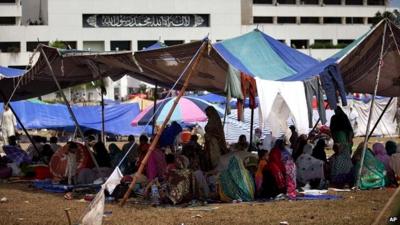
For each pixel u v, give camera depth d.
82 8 85.38
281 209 10.73
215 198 11.90
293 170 12.34
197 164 12.58
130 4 86.44
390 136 30.20
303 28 90.69
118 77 17.19
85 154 14.49
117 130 24.73
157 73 14.37
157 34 87.25
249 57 14.80
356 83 15.72
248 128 23.78
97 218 8.96
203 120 22.27
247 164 12.26
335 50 87.00
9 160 16.61
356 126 29.33
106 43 86.00
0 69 18.45
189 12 87.94
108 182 10.36
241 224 9.40
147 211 10.67
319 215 10.06
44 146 17.08
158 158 12.45
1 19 85.31
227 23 88.81
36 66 14.64
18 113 24.16
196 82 15.80
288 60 15.45
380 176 13.29
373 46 13.22
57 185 14.05
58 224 9.56
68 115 24.75
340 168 13.61
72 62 14.30
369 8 93.50
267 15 91.50
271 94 12.54
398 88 16.27
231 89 12.53
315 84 12.82
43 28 84.44
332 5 93.00
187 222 9.57
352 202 11.38
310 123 12.84
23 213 10.62
